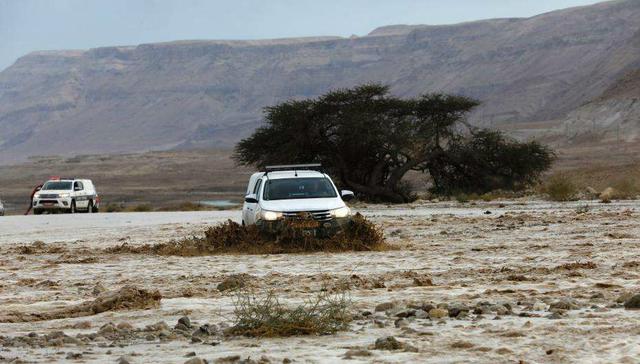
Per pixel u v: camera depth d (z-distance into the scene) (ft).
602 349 70.79
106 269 168.86
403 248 197.26
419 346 74.28
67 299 124.26
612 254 164.14
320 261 171.53
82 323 95.96
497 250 182.60
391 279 137.49
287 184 208.95
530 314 91.61
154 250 208.13
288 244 195.83
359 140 551.18
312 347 76.07
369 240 197.36
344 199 210.18
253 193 219.82
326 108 577.02
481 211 378.53
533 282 126.72
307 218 196.03
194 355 73.05
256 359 70.08
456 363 66.64
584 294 109.50
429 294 114.73
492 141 601.21
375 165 595.88
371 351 72.18
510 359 67.87
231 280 130.72
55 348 79.92
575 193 479.82
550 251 176.04
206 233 206.28
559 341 75.05
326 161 583.17
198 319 98.68
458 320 90.07
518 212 344.90
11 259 197.36
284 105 579.89
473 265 154.51
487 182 606.96
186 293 125.29
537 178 618.03
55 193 516.32
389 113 595.88
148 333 88.02
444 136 600.80
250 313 86.48
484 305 98.07
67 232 305.53
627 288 114.73
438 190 620.49
